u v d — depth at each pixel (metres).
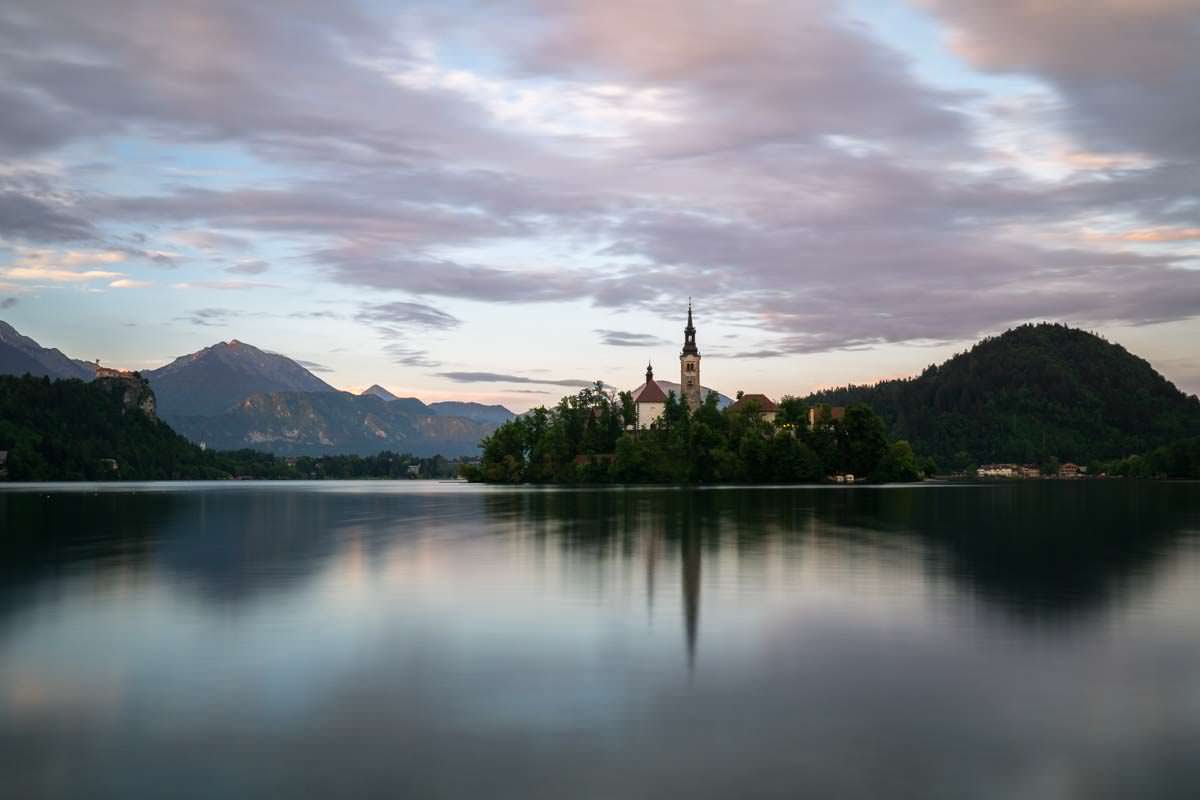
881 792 16.12
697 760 17.61
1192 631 28.97
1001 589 37.72
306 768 17.25
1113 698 21.48
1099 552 52.16
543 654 25.94
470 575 42.56
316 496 152.50
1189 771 17.14
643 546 56.25
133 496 146.75
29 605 34.16
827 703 21.09
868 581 40.03
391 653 26.12
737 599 35.31
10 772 17.11
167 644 27.34
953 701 21.27
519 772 17.02
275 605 34.12
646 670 24.12
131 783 16.59
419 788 16.31
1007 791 16.20
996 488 181.75
